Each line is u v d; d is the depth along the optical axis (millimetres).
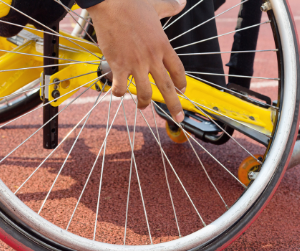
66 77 1036
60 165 1441
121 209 1173
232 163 1562
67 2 921
